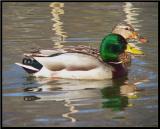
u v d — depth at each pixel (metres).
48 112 12.72
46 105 13.21
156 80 15.37
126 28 18.72
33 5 25.75
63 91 14.47
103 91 14.55
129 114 12.62
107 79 15.70
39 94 14.09
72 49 16.16
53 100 13.65
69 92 14.36
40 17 23.20
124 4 25.88
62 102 13.48
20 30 20.84
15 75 15.59
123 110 12.91
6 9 24.88
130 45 17.31
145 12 24.11
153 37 19.91
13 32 20.50
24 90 14.42
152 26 21.55
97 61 15.77
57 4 25.66
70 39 19.52
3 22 22.25
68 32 20.56
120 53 16.16
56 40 19.31
